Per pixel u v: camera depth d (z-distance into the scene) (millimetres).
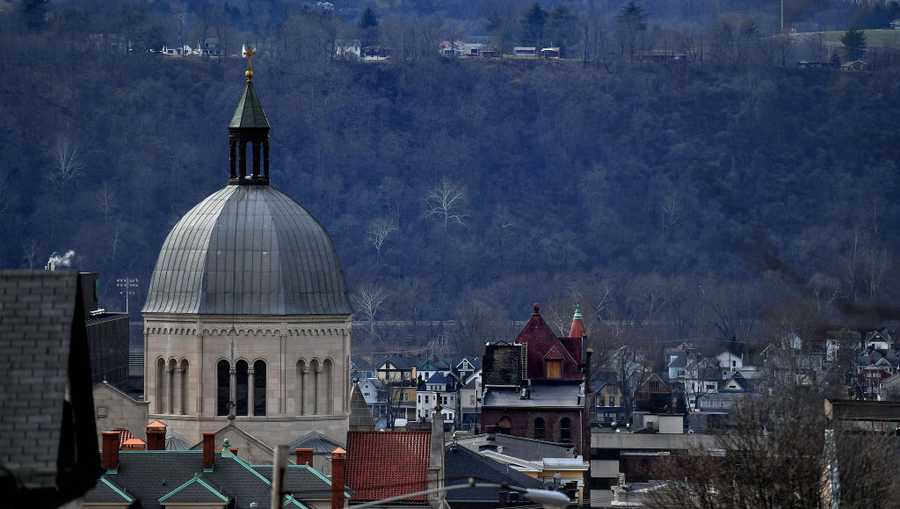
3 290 141875
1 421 138875
